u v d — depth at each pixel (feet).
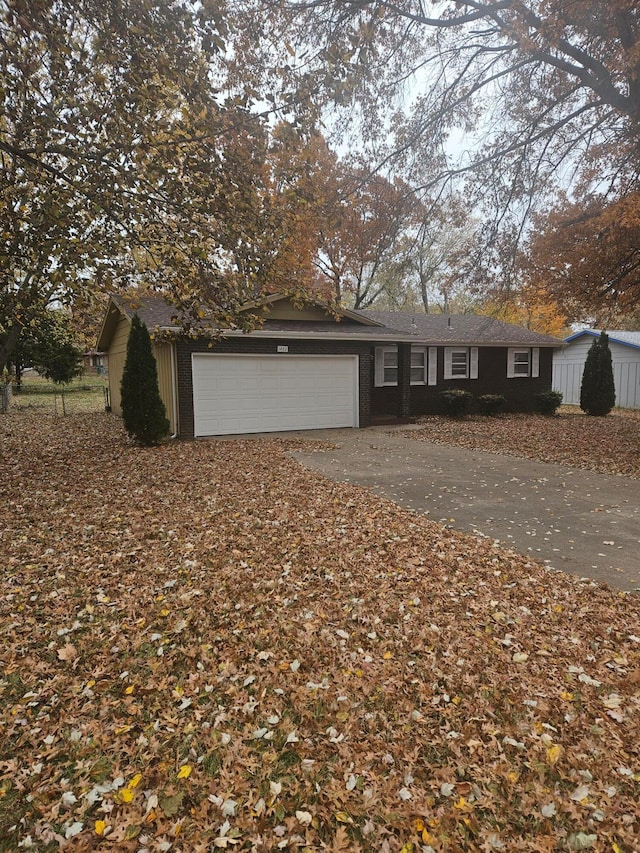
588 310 37.37
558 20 24.56
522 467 30.22
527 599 13.12
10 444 38.93
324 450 35.81
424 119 31.27
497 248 32.94
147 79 17.97
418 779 7.55
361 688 9.70
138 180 18.40
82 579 14.65
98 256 18.24
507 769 7.69
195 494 23.38
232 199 19.65
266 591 13.75
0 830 6.79
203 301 22.08
